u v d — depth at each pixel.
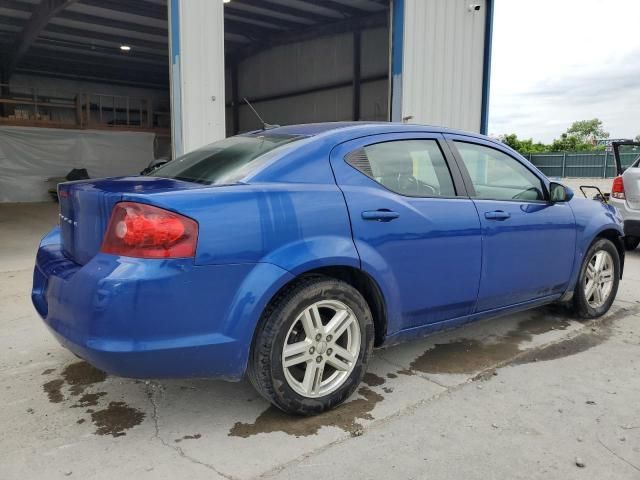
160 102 24.22
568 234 4.07
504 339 4.03
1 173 15.51
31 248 7.61
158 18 15.14
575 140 42.62
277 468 2.35
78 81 22.08
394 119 10.40
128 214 2.30
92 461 2.39
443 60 10.94
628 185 7.47
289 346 2.67
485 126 12.16
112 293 2.23
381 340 3.09
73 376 3.30
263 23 16.56
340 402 2.88
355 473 2.31
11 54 18.42
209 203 2.42
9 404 2.94
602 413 2.86
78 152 16.77
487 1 11.82
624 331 4.22
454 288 3.30
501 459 2.43
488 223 3.45
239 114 21.11
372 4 14.42
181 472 2.31
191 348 2.36
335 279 2.80
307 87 17.83
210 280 2.38
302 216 2.66
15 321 4.32
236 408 2.91
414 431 2.67
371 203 2.92
